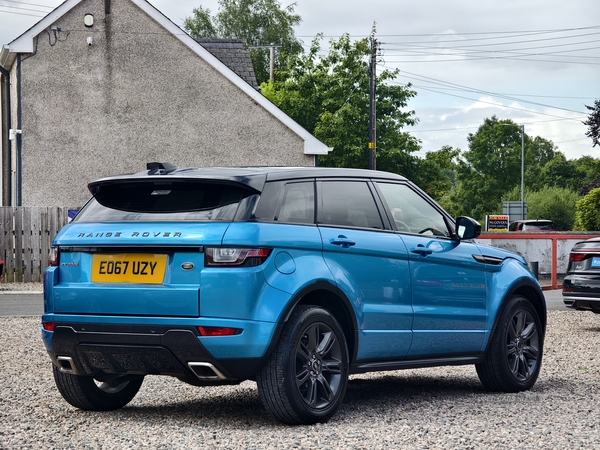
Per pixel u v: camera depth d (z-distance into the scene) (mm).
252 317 5520
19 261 21906
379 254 6434
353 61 46031
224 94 26781
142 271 5699
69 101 26031
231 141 26844
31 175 25828
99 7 26156
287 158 27047
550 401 6965
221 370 5543
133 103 26359
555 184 121188
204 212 5723
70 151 26047
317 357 5914
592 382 8008
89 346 5793
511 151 116000
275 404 5707
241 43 32062
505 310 7516
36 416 6273
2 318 13383
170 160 26562
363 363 6344
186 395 7316
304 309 5844
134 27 26328
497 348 7418
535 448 5199
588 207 50031
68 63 26016
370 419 6113
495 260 7578
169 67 26516
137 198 6020
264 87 48750
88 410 6531
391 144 45219
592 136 60094
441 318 6934
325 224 6164
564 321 14062
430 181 46844
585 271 12938
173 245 5590
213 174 5871
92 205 6184
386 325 6449
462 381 8188
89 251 5918
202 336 5480
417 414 6328
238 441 5363
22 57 25750
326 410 5941
